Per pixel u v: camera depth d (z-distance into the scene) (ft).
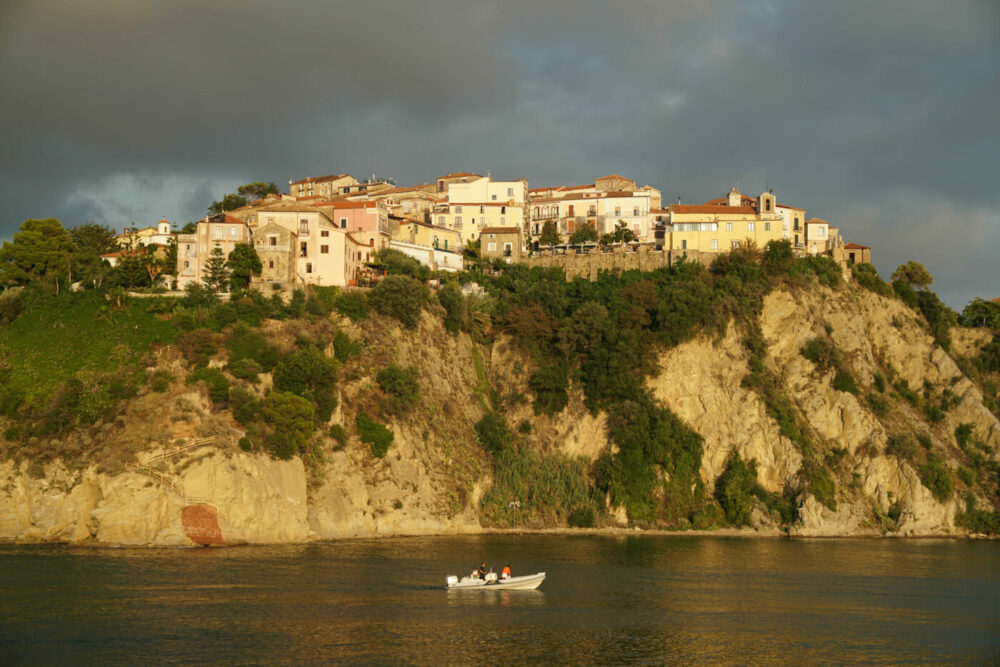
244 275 491.31
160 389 401.70
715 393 506.48
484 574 323.37
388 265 549.95
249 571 322.75
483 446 481.05
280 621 264.31
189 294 460.14
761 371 514.27
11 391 406.82
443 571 338.95
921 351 579.07
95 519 363.15
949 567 383.04
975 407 554.46
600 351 511.81
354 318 474.90
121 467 369.30
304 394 420.36
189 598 284.20
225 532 369.50
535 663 238.07
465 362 520.01
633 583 334.44
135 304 454.40
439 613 281.13
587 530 459.73
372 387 448.65
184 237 513.04
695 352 514.68
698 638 264.31
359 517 410.72
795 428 497.87
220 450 377.71
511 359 534.78
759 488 484.33
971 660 249.34
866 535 475.31
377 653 240.94
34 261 496.64
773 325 539.29
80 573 310.86
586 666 237.25
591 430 501.15
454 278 581.12
